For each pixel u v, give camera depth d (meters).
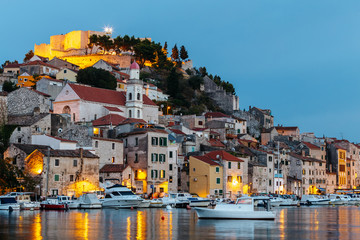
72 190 108.62
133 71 172.38
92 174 113.12
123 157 129.12
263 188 153.50
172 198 111.06
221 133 186.62
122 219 76.12
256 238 57.84
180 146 148.88
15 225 66.56
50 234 57.97
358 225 74.19
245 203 81.25
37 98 139.62
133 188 122.25
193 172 134.12
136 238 55.66
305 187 175.88
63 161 107.50
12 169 100.38
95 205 99.62
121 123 137.00
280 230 66.06
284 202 133.62
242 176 140.88
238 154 149.25
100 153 121.81
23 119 136.38
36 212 89.12
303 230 66.62
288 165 174.75
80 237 55.78
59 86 181.50
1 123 135.00
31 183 102.62
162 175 127.50
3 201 93.12
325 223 77.31
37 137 119.50
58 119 133.50
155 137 126.81
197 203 111.62
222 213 80.06
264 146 180.38
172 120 189.38
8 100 140.75
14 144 107.56
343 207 132.38
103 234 58.41
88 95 160.62
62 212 89.44
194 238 56.78
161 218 78.50
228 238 57.31
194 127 191.12
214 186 132.50
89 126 129.25
